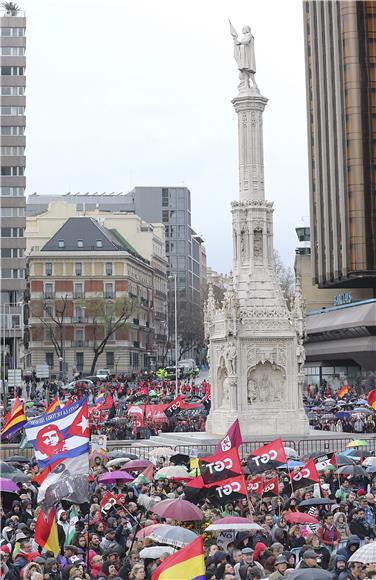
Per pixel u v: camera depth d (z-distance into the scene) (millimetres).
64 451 26875
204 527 29156
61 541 29250
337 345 134375
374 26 139375
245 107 67688
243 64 68000
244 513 30219
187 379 153250
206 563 23984
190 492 30062
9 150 167000
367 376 127562
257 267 66625
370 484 39656
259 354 64688
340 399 91438
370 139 138250
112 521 30078
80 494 26391
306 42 162500
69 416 27188
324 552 25875
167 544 25250
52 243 197125
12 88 166000
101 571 23812
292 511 30281
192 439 62375
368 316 123375
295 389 64938
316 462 44219
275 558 23578
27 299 195250
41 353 191875
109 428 72438
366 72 138750
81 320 193250
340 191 141125
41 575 20797
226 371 66062
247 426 64000
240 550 24828
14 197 166125
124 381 141625
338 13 141750
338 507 32094
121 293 196375
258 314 65000
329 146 147125
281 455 34531
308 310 164000
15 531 28141
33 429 27891
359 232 137375
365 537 28938
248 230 66875
